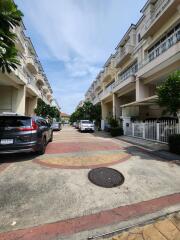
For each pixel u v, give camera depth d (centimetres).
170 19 1110
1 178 403
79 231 220
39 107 2373
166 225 231
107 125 2234
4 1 369
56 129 2336
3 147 531
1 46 394
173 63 1034
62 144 935
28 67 2041
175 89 620
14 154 653
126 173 437
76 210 267
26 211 262
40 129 648
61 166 498
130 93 1850
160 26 1209
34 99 2302
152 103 1285
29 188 347
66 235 212
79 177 409
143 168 478
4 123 562
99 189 343
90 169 470
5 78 1305
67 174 430
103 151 727
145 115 1588
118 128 1403
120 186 358
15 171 454
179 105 641
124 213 259
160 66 1088
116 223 236
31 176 416
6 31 403
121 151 728
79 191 334
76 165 508
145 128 1031
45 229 222
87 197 309
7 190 338
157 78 1242
